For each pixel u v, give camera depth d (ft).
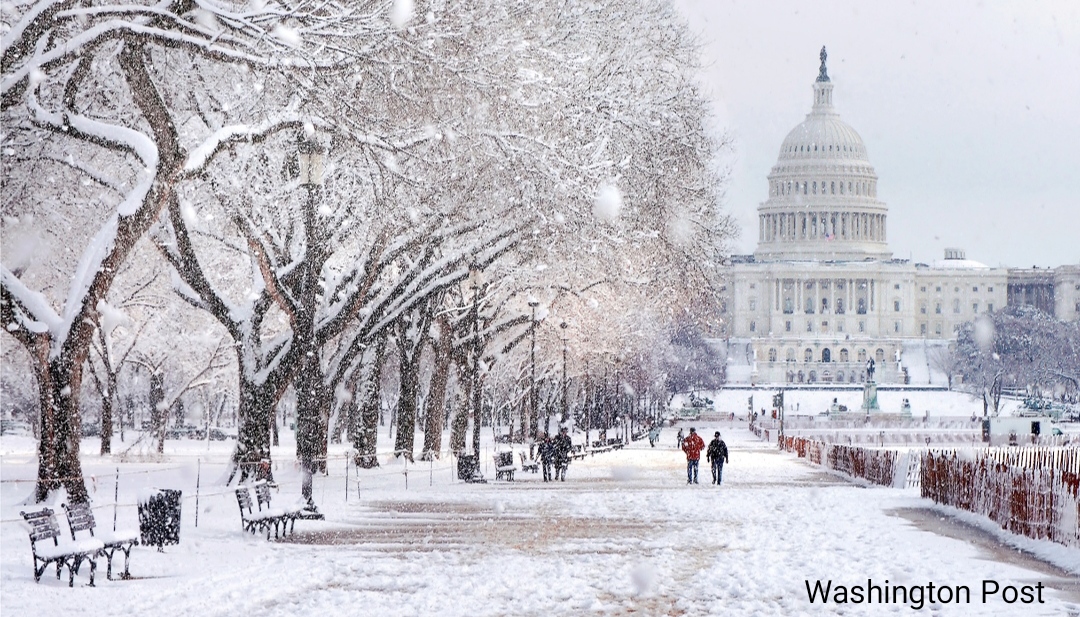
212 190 129.18
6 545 87.15
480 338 218.79
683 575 77.46
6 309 106.42
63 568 78.02
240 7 106.52
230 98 130.41
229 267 176.35
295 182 138.82
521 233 169.58
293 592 71.15
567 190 142.51
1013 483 104.12
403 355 211.82
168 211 135.54
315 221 128.26
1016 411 615.57
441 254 184.55
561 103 138.62
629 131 155.12
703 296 197.88
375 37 106.42
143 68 104.99
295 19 102.99
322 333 145.07
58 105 118.73
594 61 152.15
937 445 343.67
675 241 181.27
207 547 90.02
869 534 100.99
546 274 206.28
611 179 150.30
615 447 324.19
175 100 131.23
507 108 125.59
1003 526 105.81
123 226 107.76
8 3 104.32
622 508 127.44
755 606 65.36
